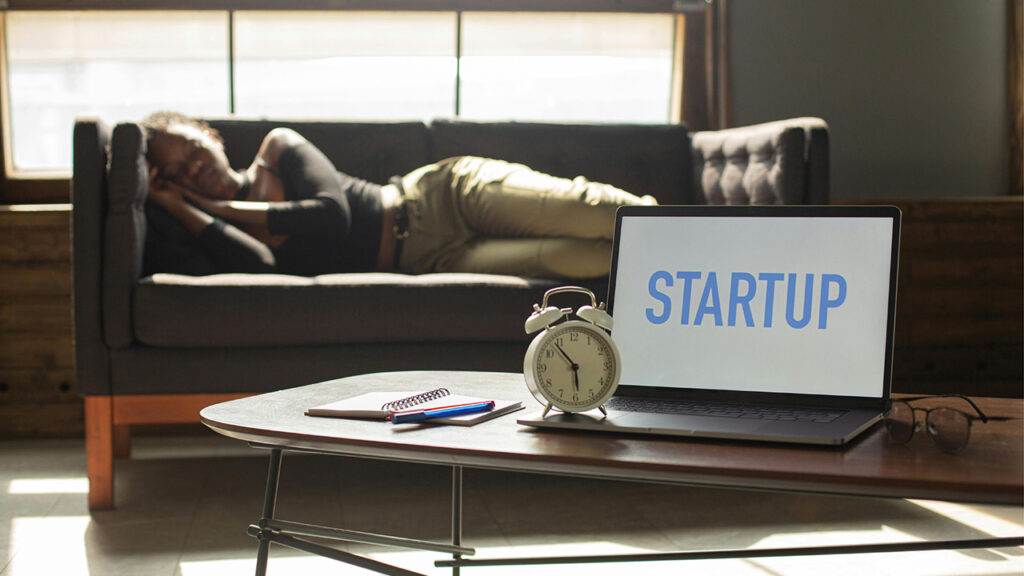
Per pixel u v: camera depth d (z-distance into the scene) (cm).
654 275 125
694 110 356
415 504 223
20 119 336
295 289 222
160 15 334
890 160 359
